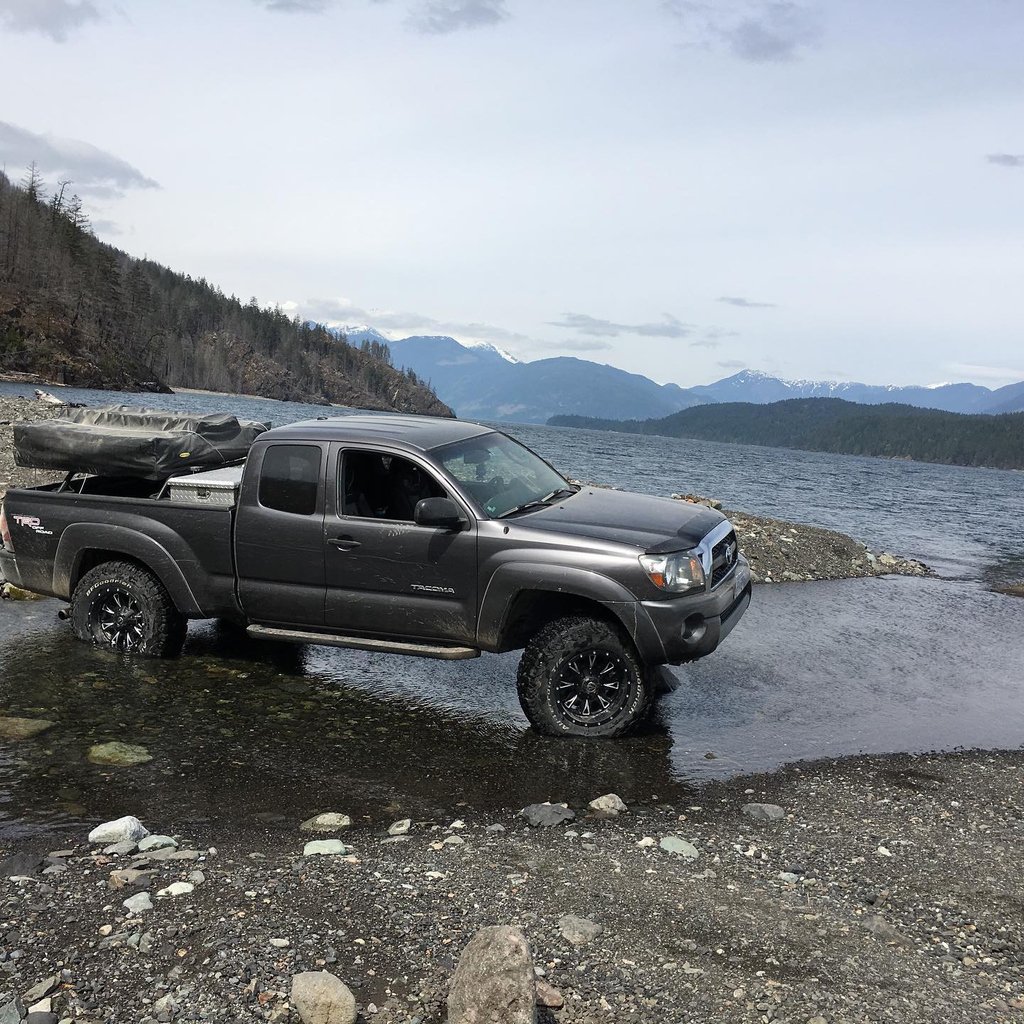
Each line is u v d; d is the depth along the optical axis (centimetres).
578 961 302
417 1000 276
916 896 370
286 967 290
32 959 291
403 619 613
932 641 901
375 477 636
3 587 886
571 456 5319
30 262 15438
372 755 528
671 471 4653
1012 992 295
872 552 1553
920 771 530
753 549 1294
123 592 703
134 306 18262
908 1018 275
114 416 760
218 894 342
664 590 554
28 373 13075
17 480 1322
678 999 281
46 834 404
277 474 641
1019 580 1430
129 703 594
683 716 624
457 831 426
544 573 569
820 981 295
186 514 665
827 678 737
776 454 17500
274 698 624
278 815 439
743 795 487
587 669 579
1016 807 476
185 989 275
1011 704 688
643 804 471
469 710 625
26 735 526
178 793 459
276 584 645
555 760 534
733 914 343
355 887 353
